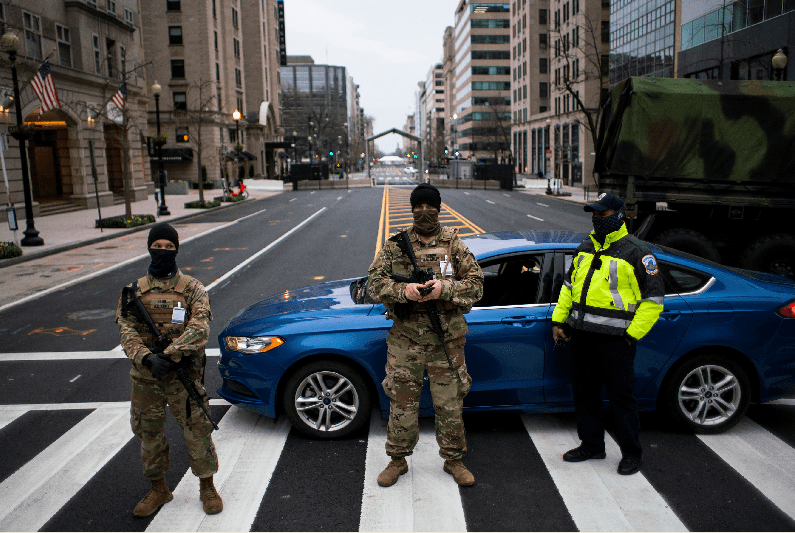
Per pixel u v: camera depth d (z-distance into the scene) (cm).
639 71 4641
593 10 5547
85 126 3117
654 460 421
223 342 483
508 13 11219
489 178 5938
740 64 2808
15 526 354
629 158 985
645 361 449
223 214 3034
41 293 1127
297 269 1334
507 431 477
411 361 371
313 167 6688
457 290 347
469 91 11625
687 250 969
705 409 457
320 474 411
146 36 5494
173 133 5653
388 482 391
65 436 488
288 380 462
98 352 734
